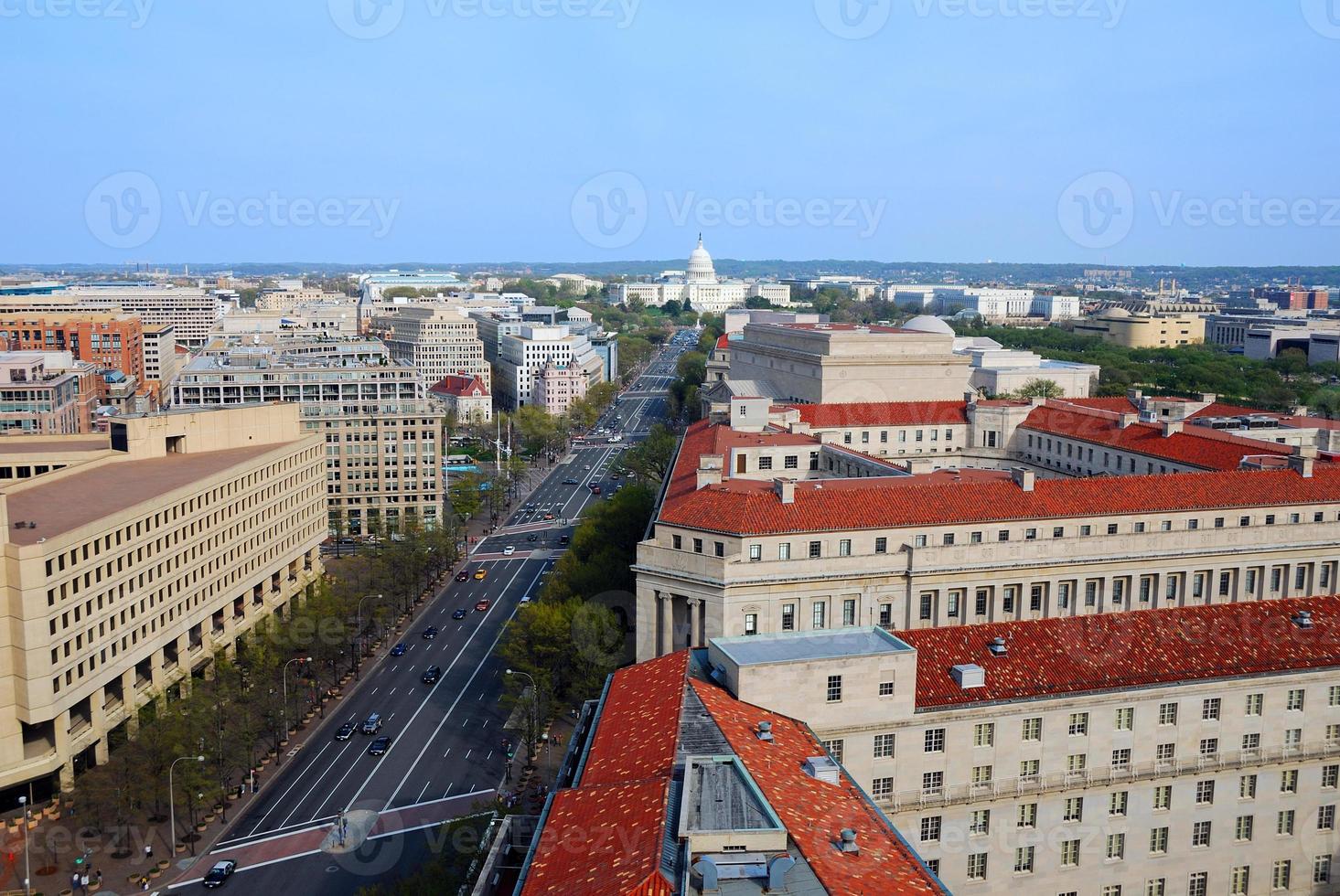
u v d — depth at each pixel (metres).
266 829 145.25
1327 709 114.56
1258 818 113.31
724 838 73.25
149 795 140.88
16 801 151.00
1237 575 160.88
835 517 150.50
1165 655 113.56
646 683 104.62
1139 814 109.38
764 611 145.38
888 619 149.25
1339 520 165.50
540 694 165.38
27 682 147.38
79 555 156.88
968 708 103.81
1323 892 116.25
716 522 149.25
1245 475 171.88
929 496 158.00
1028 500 159.75
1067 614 154.50
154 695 176.38
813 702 100.88
